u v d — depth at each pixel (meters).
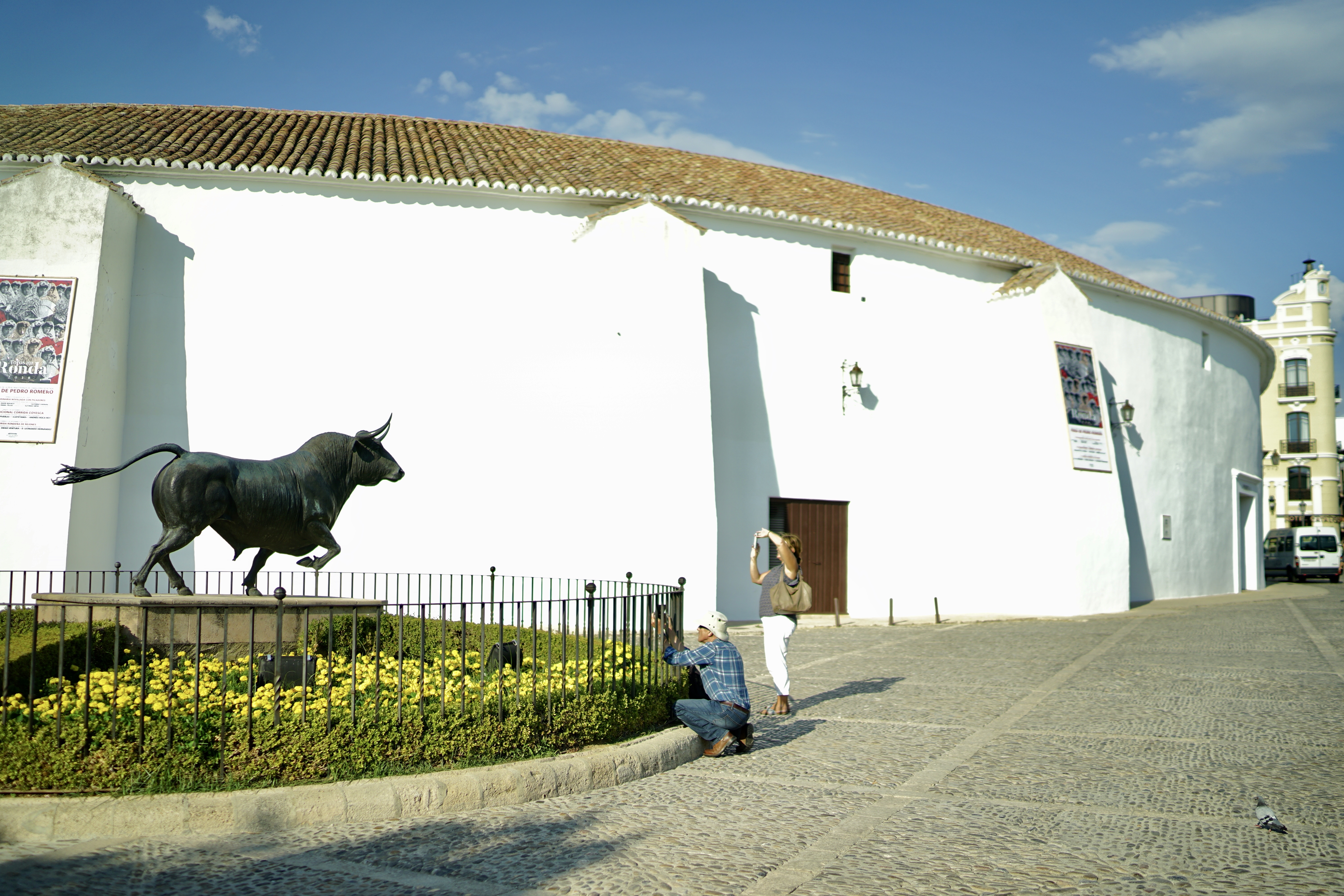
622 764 6.74
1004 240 24.11
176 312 16.25
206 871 4.87
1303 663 12.74
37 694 6.82
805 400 19.39
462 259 17.08
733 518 18.52
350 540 16.25
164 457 16.03
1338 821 5.85
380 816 5.70
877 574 19.81
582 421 16.91
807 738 8.27
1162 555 24.92
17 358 14.56
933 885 4.77
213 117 19.55
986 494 21.14
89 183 15.16
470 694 7.02
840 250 20.12
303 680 6.38
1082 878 4.88
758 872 4.95
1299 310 50.44
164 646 8.62
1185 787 6.64
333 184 16.73
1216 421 27.69
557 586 16.58
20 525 14.14
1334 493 49.28
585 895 4.64
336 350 16.59
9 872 4.76
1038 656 13.52
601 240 17.20
